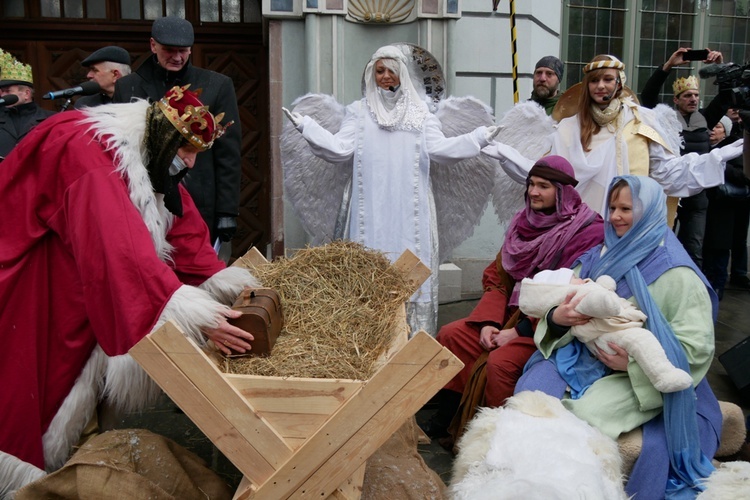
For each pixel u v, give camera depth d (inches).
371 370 79.5
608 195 103.1
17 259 85.7
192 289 80.3
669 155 144.0
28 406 86.2
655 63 268.2
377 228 144.7
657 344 90.5
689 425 91.4
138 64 233.3
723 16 269.6
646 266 98.9
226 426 73.5
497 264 129.1
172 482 85.6
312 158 159.9
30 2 225.0
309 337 87.1
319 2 201.0
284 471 73.6
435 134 144.8
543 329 102.0
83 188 81.7
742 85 116.1
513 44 175.6
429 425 127.5
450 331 123.7
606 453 83.5
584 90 144.6
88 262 80.4
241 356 81.7
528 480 71.3
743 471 86.9
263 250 247.1
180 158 88.6
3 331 85.6
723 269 219.3
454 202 160.4
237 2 234.7
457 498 80.0
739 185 206.8
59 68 229.9
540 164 118.0
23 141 87.1
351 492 77.2
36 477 86.6
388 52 144.2
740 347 148.5
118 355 80.2
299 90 213.5
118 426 131.2
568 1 254.7
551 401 91.2
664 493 89.3
